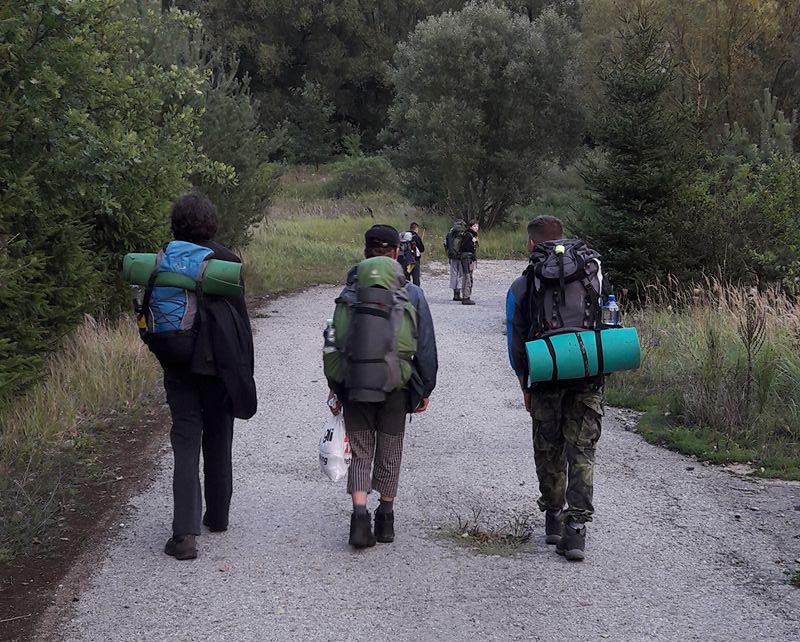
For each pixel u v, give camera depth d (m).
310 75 60.88
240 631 4.05
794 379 8.10
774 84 27.66
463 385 9.55
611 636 4.02
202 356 4.77
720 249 13.34
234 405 4.91
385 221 31.58
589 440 4.84
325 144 55.72
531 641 3.98
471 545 5.11
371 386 4.71
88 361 8.67
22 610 4.23
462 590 4.50
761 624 4.14
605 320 4.86
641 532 5.31
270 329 13.34
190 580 4.59
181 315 4.77
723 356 8.42
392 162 32.53
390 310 4.79
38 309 7.70
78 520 5.45
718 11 26.28
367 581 4.59
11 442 6.70
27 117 7.89
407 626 4.11
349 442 5.01
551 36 31.03
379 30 62.00
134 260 4.87
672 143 13.84
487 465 6.67
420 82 30.66
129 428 7.53
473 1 31.33
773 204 13.88
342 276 21.12
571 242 4.95
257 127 19.53
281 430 7.64
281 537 5.21
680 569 4.77
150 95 11.04
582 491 4.83
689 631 4.07
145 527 5.35
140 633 4.02
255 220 19.52
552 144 30.94
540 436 4.98
